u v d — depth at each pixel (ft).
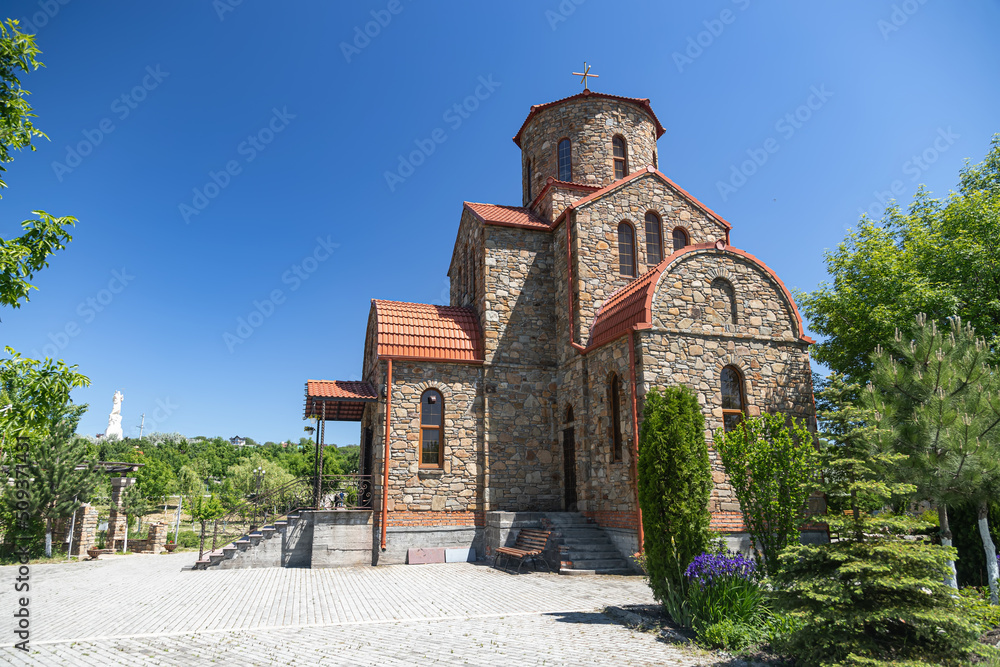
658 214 65.26
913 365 38.04
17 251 24.52
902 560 22.81
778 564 32.09
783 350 53.42
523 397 63.46
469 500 60.08
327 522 56.75
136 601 40.01
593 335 58.23
